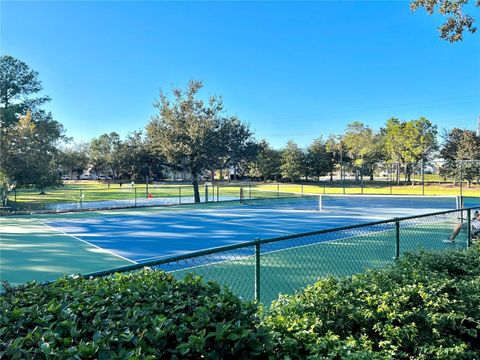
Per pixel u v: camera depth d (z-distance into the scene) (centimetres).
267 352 244
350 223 1712
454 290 433
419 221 1638
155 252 1105
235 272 823
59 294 277
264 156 5934
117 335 209
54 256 1042
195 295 291
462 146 5275
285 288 705
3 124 2998
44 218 1930
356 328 358
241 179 7031
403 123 5612
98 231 1500
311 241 1218
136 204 2583
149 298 271
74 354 184
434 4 1016
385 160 5738
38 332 207
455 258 550
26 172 2870
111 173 8025
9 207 2297
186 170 2961
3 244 1219
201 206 2598
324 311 357
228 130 2791
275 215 2053
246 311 257
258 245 461
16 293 281
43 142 3058
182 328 222
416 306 384
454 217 1655
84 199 3238
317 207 2548
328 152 5969
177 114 2731
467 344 359
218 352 214
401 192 3841
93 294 277
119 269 354
